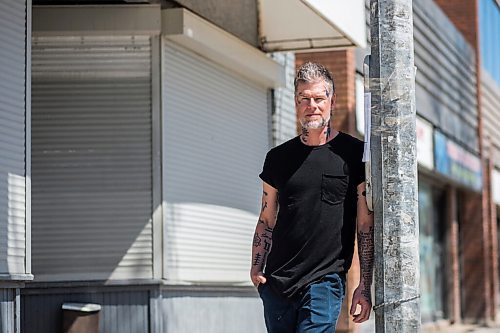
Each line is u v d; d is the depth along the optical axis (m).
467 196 27.36
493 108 30.22
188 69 11.80
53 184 11.04
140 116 11.23
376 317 5.41
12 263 8.47
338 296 5.65
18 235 8.57
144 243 11.06
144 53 11.29
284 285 5.65
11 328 8.41
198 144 11.94
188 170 11.69
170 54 11.43
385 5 5.53
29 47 8.84
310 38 13.34
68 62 11.19
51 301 10.83
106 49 11.24
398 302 5.34
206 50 11.91
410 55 5.54
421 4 21.25
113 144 11.15
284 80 14.11
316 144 5.72
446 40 23.66
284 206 5.70
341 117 15.80
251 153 13.31
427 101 21.20
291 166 5.70
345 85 15.88
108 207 11.08
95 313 10.55
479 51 27.64
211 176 12.18
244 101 13.19
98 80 11.21
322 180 5.64
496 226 31.75
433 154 21.52
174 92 11.49
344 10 12.02
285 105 14.52
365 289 5.63
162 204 11.12
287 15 13.32
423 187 23.41
